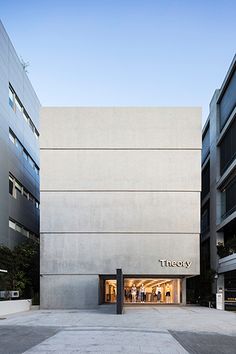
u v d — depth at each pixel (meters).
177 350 10.65
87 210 30.92
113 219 30.78
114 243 30.55
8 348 10.89
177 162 31.33
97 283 30.25
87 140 31.45
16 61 37.50
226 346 11.62
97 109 31.77
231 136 33.84
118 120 31.67
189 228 30.75
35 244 36.47
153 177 31.17
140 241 30.58
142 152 31.42
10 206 35.03
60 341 12.02
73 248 30.56
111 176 31.19
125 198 31.00
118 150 31.45
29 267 34.16
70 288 30.19
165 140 31.45
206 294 35.66
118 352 10.18
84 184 31.11
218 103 38.53
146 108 31.78
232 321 18.92
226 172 33.53
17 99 38.44
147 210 30.89
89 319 19.47
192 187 31.09
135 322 17.97
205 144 45.88
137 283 34.72
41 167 31.33
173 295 34.19
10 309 24.69
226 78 34.16
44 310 27.95
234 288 34.75
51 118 31.67
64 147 31.42
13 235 35.91
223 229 35.97
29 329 15.22
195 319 19.75
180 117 31.70
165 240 30.62
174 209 30.95
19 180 38.47
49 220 30.83
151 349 10.71
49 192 31.12
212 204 38.78
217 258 35.94
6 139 33.84
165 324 17.27
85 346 11.10
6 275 30.72
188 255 30.48
